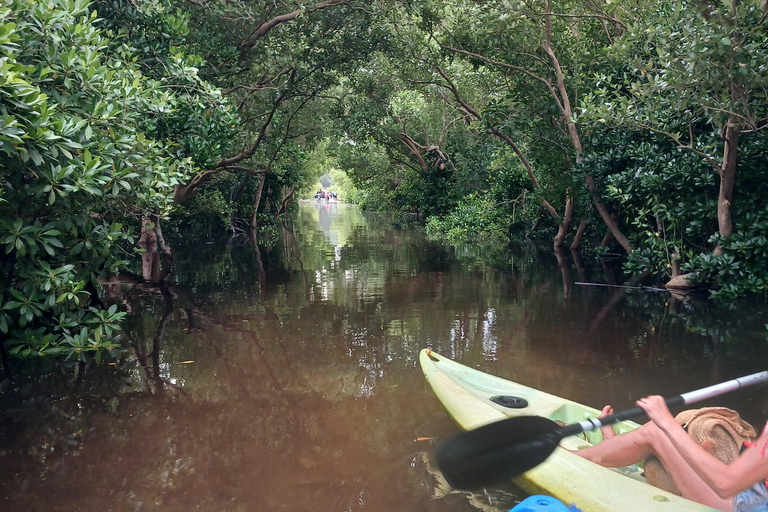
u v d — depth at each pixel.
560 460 3.01
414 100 23.86
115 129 6.53
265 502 3.09
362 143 24.48
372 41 14.27
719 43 6.98
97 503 3.12
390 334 6.66
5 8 5.15
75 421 4.28
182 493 3.21
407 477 3.33
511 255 14.63
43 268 5.88
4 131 4.51
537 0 11.84
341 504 3.03
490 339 6.40
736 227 9.02
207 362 5.66
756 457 2.43
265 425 4.16
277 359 5.74
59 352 5.93
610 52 8.87
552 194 14.79
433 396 4.67
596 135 11.73
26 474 3.47
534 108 12.68
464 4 13.34
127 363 5.66
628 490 2.73
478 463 2.57
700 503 2.65
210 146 9.35
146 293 9.25
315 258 14.06
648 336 6.50
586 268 12.21
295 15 12.16
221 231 23.33
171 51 8.80
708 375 5.12
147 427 4.16
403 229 24.98
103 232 6.32
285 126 19.23
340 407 4.47
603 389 4.78
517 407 4.03
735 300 8.70
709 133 9.50
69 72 5.87
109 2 8.84
